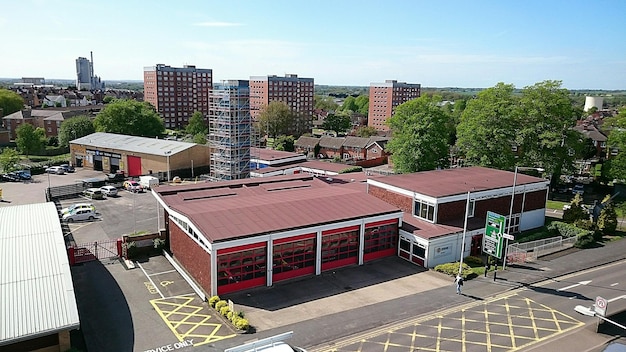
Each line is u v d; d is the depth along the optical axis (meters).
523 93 70.31
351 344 26.84
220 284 32.62
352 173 73.88
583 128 116.56
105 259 39.78
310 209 39.38
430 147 68.25
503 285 36.09
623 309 31.55
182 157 77.94
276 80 179.75
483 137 65.44
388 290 34.56
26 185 71.56
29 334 21.53
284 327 28.66
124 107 105.25
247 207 38.31
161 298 32.44
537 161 67.50
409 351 26.20
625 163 61.91
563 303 32.97
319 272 37.16
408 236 40.66
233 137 70.69
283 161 80.88
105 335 27.39
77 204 58.94
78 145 88.31
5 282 25.19
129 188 69.38
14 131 129.75
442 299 33.22
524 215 50.56
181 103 171.75
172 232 40.12
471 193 44.97
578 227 49.25
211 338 27.20
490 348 26.72
